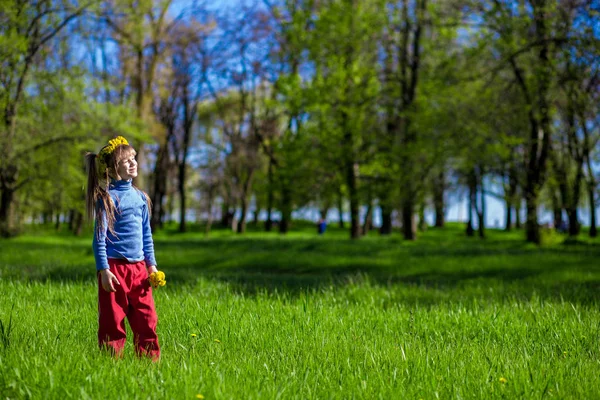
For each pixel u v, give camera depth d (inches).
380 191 1229.1
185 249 919.0
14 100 971.9
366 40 1268.5
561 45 917.8
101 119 1121.4
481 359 170.9
